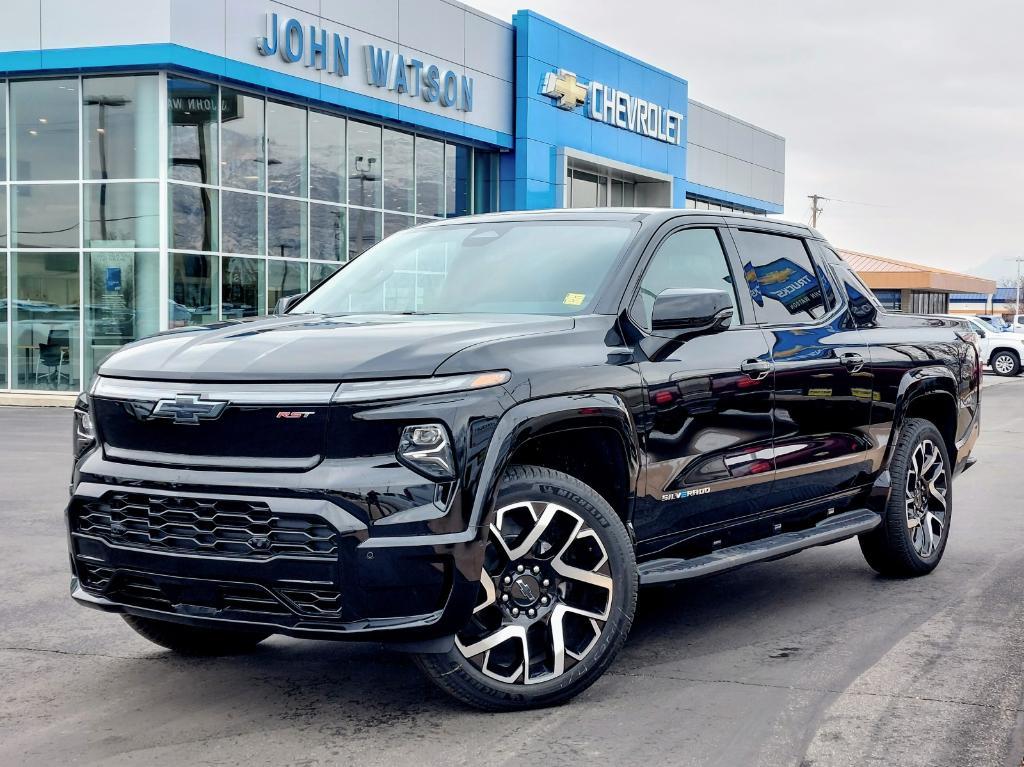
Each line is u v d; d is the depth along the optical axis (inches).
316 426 142.5
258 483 141.9
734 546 197.3
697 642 195.6
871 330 237.5
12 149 810.2
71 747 145.9
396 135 975.0
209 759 141.3
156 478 147.3
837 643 194.7
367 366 144.4
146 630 179.3
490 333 157.9
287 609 143.1
